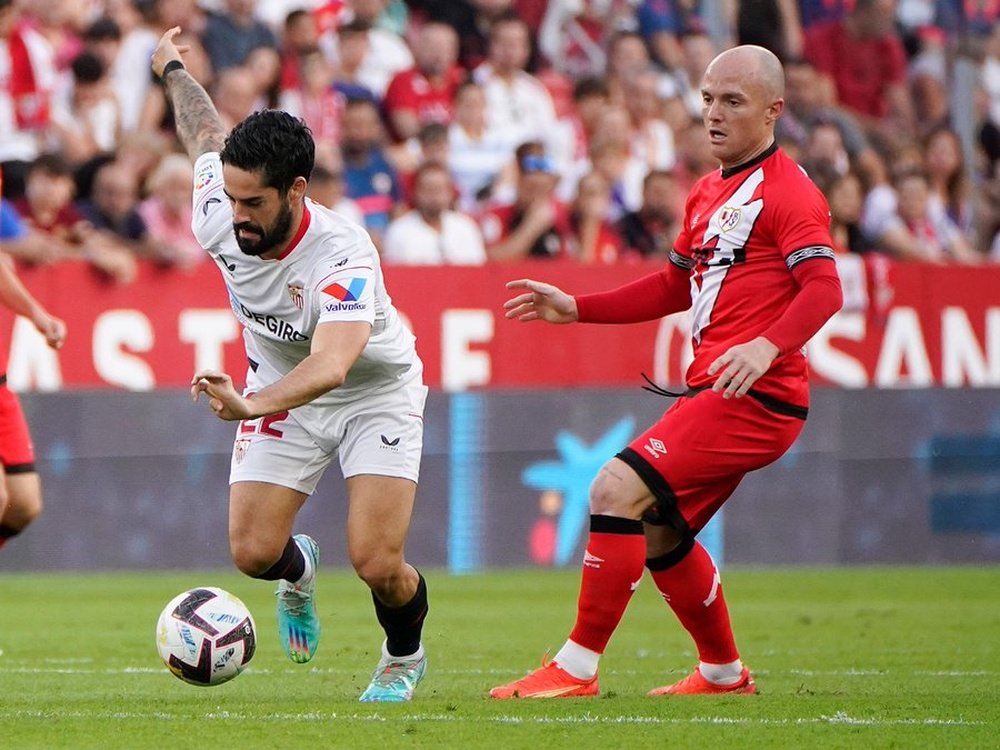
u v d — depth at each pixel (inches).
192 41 1941.4
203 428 1697.8
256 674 933.2
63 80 1872.5
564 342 1806.1
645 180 2007.9
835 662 1015.0
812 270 735.1
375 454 739.4
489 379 1781.5
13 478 1055.0
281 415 748.0
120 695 807.1
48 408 1641.2
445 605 1429.6
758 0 2273.6
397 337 747.4
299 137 662.5
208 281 1710.1
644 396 1820.9
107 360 1675.7
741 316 768.3
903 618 1332.4
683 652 1091.3
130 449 1672.0
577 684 768.3
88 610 1344.7
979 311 1947.6
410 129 2028.8
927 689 844.6
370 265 692.7
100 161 1754.4
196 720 680.4
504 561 1772.9
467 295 1772.9
